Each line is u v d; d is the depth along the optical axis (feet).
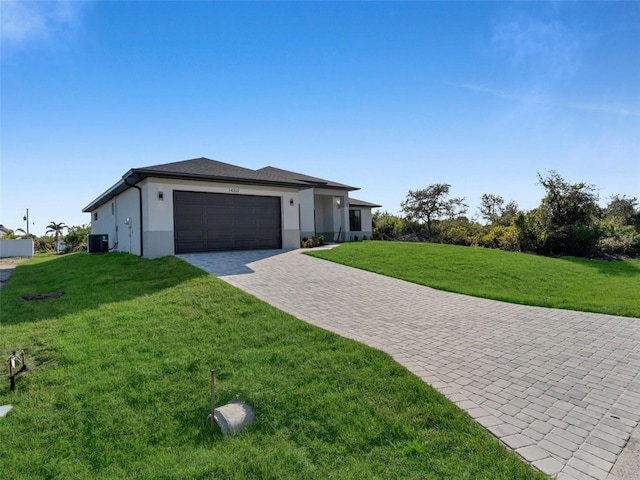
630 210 116.16
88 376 14.39
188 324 20.30
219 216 49.75
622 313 26.05
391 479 9.00
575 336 21.02
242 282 31.32
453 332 21.29
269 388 13.44
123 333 18.97
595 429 11.34
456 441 10.50
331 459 9.91
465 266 44.83
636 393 13.93
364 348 17.03
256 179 51.42
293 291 29.53
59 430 11.25
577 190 69.51
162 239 44.37
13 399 12.90
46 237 142.10
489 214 149.28
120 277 33.91
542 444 10.46
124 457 10.19
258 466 9.57
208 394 13.29
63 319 21.36
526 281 39.47
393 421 11.43
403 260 47.29
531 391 13.89
